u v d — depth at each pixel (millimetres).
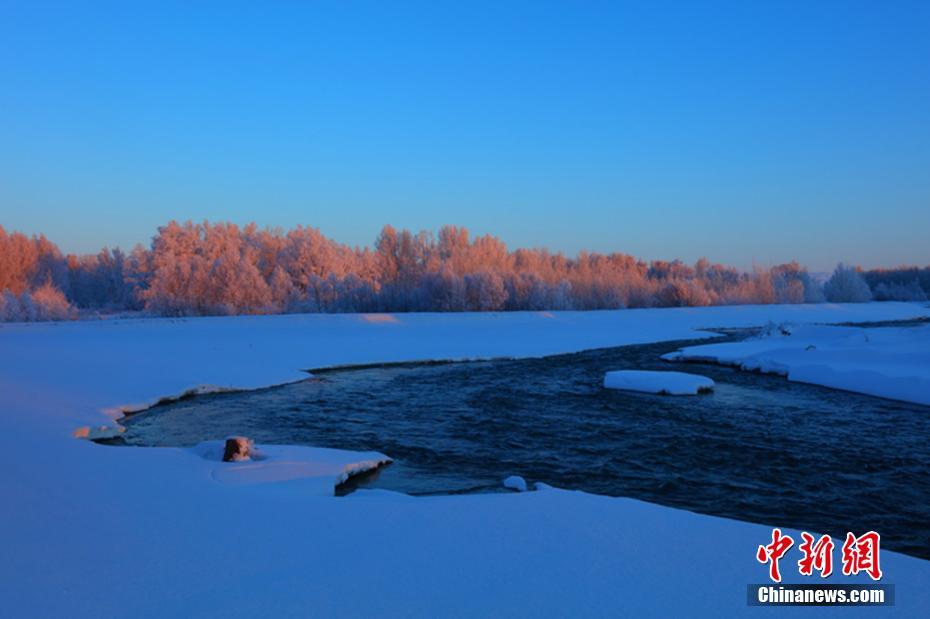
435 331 33844
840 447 11836
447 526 5961
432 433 12883
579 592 4484
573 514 6367
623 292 67438
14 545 5453
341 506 6684
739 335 37469
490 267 64125
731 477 9953
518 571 4863
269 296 52781
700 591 4527
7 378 16094
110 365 19188
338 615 4117
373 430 13117
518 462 10703
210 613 4160
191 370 19359
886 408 15805
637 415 14844
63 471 8195
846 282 80000
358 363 23547
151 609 4227
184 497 7051
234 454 9258
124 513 6406
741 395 17750
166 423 13633
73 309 48188
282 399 16656
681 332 38594
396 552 5273
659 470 10312
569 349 29297
